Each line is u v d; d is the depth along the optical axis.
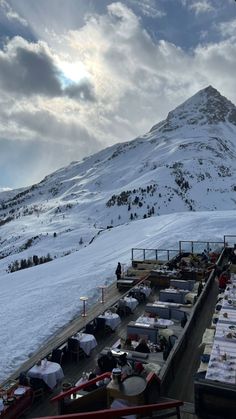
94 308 22.03
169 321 15.98
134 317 18.89
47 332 19.22
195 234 42.03
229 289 16.89
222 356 9.69
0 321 21.89
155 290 23.58
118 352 12.40
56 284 29.12
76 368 13.68
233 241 37.69
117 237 55.06
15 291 30.52
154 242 40.81
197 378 8.77
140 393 8.17
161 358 12.38
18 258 195.25
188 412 8.70
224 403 8.16
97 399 8.82
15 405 10.84
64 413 9.02
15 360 16.39
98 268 33.16
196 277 24.03
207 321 15.72
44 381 11.98
